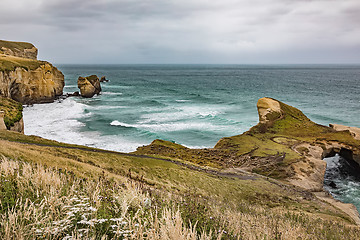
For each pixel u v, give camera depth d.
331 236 11.87
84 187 6.58
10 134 37.53
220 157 53.66
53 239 3.36
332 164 57.50
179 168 37.81
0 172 6.18
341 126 70.75
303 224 14.53
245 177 42.72
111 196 6.03
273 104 83.25
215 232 5.03
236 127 82.81
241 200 30.23
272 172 47.06
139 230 3.76
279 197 33.28
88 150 37.19
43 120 80.44
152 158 41.25
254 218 11.78
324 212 28.81
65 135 67.25
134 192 6.01
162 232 3.76
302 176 45.53
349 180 49.22
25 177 6.05
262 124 74.69
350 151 56.28
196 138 72.44
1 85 87.06
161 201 6.74
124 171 29.64
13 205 4.23
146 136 70.75
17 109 58.62
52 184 5.85
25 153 19.05
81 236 3.49
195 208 6.50
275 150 56.59
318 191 41.97
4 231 3.34
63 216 4.12
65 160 20.61
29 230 3.43
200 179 34.50
